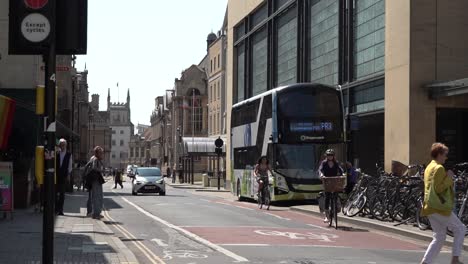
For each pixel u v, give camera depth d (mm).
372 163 30656
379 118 28094
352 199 20344
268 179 25094
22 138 22234
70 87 42781
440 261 11625
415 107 23484
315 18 33750
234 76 49875
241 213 22047
